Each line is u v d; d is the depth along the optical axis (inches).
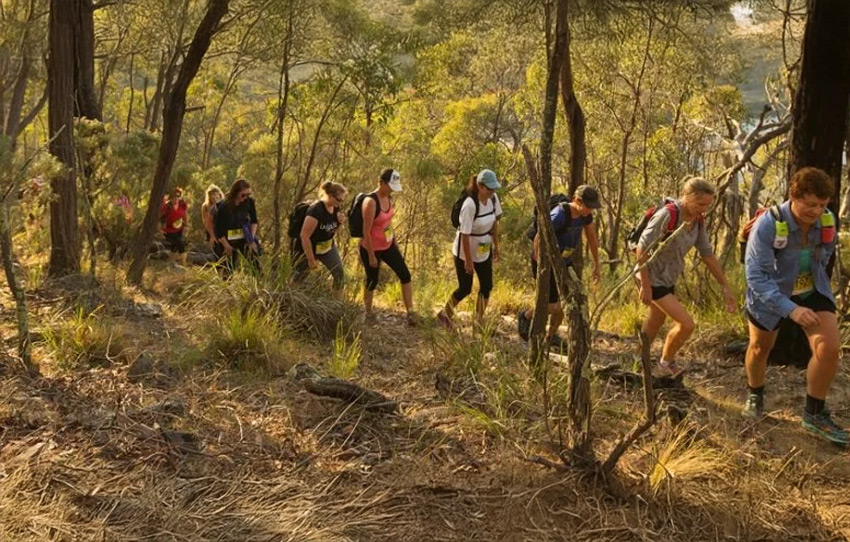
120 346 233.5
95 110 461.7
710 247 238.4
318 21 581.9
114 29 930.7
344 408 199.2
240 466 172.4
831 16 247.6
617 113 674.8
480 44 962.1
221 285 284.0
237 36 716.0
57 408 190.9
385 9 556.4
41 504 154.8
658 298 240.4
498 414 195.0
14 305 275.4
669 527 160.4
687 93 632.4
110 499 157.3
